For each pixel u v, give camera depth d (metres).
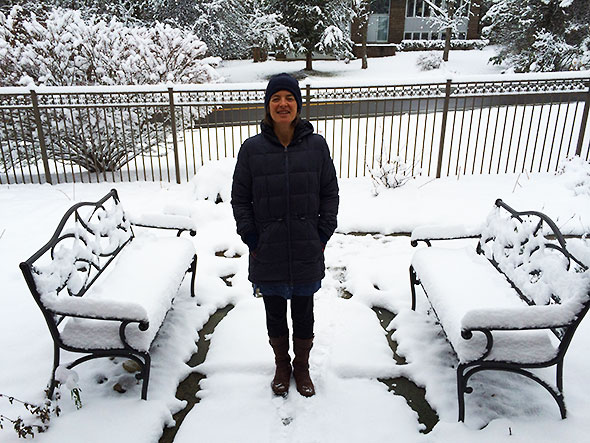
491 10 19.78
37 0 17.12
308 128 2.38
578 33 15.96
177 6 19.86
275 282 2.44
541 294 2.51
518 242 2.90
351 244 4.80
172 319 3.39
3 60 7.40
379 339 3.18
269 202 2.35
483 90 6.57
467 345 2.38
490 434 2.29
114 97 6.83
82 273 3.91
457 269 3.04
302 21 22.64
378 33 30.11
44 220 5.49
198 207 5.47
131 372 2.82
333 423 2.45
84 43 7.45
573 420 2.37
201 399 2.66
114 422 2.39
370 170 6.73
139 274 2.96
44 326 3.34
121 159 8.11
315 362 2.95
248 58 28.30
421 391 2.72
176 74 8.17
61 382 2.37
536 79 6.55
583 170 6.41
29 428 2.27
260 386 2.73
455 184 6.54
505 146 8.91
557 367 2.37
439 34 30.59
